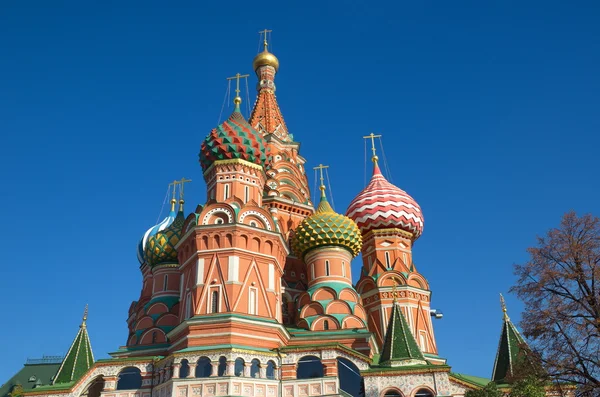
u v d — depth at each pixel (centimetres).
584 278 3141
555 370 3048
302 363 4094
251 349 3872
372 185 6259
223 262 4244
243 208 4500
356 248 5162
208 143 4878
